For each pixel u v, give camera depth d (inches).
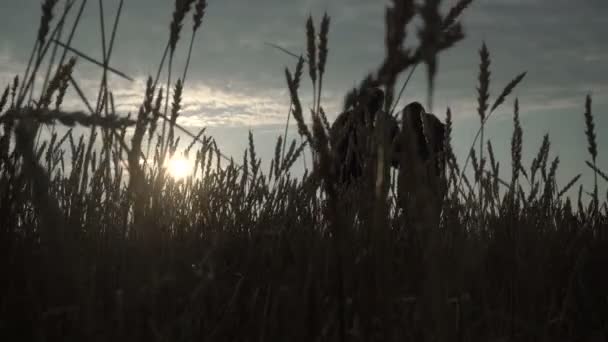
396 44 29.1
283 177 71.7
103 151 70.9
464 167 65.9
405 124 28.6
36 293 41.9
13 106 44.8
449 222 58.2
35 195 35.6
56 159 76.2
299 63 53.6
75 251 40.2
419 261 47.1
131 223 55.1
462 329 45.9
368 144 43.4
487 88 51.5
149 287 41.7
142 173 46.2
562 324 61.9
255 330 48.3
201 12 57.6
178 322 43.0
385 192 39.7
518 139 73.2
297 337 44.2
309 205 64.7
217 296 49.4
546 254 67.7
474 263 51.0
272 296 51.6
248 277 57.5
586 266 72.0
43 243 46.3
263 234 61.9
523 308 58.2
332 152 41.3
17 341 41.0
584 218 90.7
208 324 47.5
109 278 47.4
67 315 42.1
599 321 61.6
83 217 66.3
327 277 48.1
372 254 42.3
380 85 31.8
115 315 39.9
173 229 77.1
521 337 55.4
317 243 52.8
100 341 38.4
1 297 43.5
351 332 42.6
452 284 45.3
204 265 52.7
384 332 41.8
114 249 56.0
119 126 40.0
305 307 44.4
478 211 72.5
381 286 41.9
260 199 81.1
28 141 35.3
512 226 71.2
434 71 26.2
